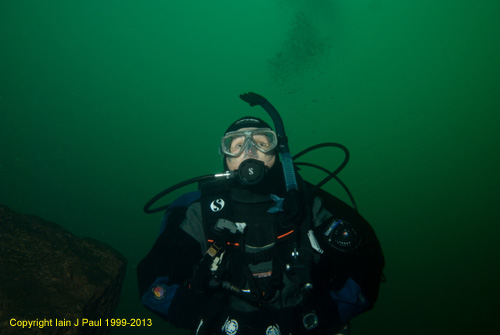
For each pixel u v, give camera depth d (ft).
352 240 4.25
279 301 4.30
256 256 4.40
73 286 7.28
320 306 3.97
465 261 38.34
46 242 8.32
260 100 5.70
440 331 28.50
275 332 3.98
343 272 4.34
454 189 56.39
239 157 5.50
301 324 3.91
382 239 52.70
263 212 4.78
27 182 91.15
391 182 71.10
